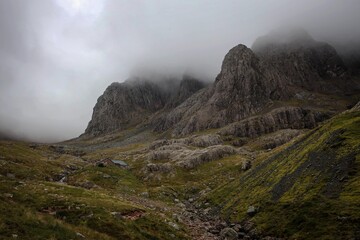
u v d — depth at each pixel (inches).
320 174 2760.8
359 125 3218.5
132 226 2085.4
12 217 1437.0
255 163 5836.6
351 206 2094.0
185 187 5639.8
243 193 3705.7
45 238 1333.7
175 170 6737.2
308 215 2261.3
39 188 2748.5
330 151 3014.3
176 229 2439.7
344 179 2465.6
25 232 1320.1
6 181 2728.8
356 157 2635.3
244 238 2472.9
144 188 5300.2
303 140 4143.7
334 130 3427.7
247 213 2935.5
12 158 6328.7
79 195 2812.5
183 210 3917.3
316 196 2453.2
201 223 3031.5
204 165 7081.7
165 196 4891.7
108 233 1883.6
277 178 3346.5
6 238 1180.5
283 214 2501.2
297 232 2158.0
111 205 2556.6
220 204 3868.1
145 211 2694.4
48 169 6323.8
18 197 2240.4
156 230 2240.4
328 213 2148.1
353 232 1850.4
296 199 2603.3
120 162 7839.6
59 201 2305.6
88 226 1907.0
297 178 2984.7
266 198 3031.5
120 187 5022.1
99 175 5526.6
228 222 3043.8
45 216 1668.3
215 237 2458.2
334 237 1887.3
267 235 2351.1
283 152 4252.0
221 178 5890.8
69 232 1536.7
